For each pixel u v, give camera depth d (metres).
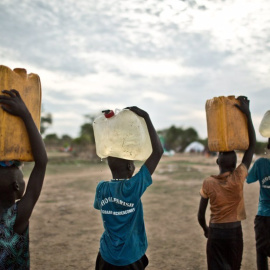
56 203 10.09
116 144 2.45
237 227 3.16
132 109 2.44
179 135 77.69
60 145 54.91
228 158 3.22
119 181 2.48
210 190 3.21
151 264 4.75
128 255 2.37
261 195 3.77
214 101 3.05
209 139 3.17
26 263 1.96
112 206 2.44
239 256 3.17
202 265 4.70
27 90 1.94
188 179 17.05
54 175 19.95
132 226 2.42
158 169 24.36
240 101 3.15
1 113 1.80
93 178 17.86
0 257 1.83
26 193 1.93
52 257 5.09
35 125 1.90
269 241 3.62
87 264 4.80
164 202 10.05
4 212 1.88
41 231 6.68
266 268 3.67
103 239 2.50
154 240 5.97
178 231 6.58
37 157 1.92
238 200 3.16
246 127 3.20
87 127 42.56
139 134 2.45
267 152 3.78
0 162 1.92
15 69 1.94
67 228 6.94
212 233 3.20
